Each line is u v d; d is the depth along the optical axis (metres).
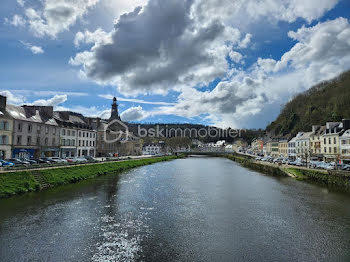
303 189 30.08
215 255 12.40
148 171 50.41
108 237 14.42
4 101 40.53
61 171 32.38
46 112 52.22
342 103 83.62
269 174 46.78
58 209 19.41
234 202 23.30
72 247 13.00
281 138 89.75
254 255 12.45
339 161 49.56
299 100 122.94
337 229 16.11
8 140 40.00
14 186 24.12
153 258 11.99
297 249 13.14
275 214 19.41
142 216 18.52
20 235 14.27
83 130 63.81
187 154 143.00
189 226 16.53
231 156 118.69
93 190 27.28
